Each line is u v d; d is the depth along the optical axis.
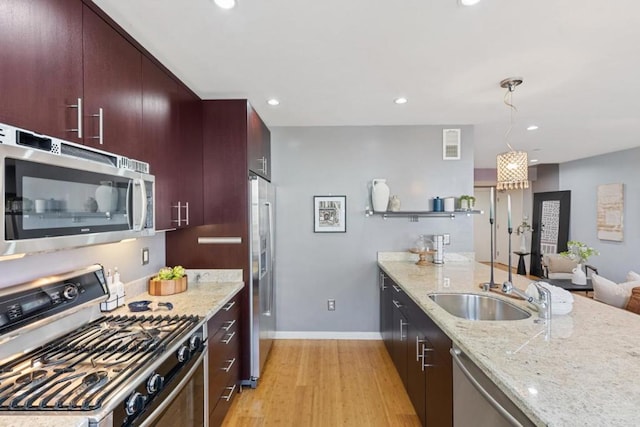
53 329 1.49
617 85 2.48
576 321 1.66
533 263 7.21
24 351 1.34
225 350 2.23
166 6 1.49
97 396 0.98
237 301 2.57
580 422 0.85
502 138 4.28
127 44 1.67
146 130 1.83
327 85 2.47
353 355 3.27
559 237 6.51
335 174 3.71
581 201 6.02
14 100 1.02
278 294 3.73
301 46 1.89
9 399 0.98
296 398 2.52
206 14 1.56
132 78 1.70
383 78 2.35
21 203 0.95
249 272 2.67
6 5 0.99
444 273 3.00
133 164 1.58
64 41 1.23
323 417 2.29
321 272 3.72
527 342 1.38
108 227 1.33
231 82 2.38
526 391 1.00
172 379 1.38
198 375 1.70
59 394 1.00
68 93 1.25
